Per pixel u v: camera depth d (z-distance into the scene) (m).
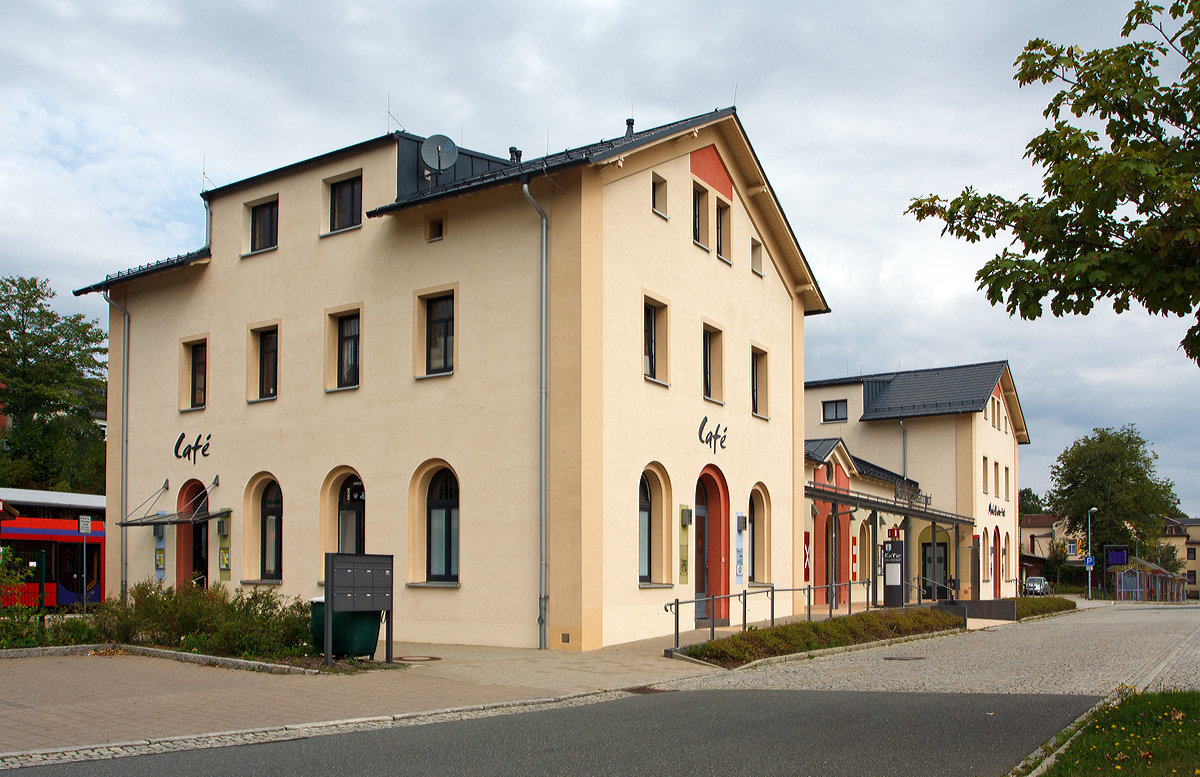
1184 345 9.35
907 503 34.44
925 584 39.00
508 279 18.62
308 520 21.36
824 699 11.38
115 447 26.06
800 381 26.77
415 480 19.53
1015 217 9.52
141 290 26.06
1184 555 124.56
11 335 56.94
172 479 24.56
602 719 9.89
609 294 18.53
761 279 25.12
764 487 24.53
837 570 32.16
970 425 42.66
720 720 9.73
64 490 49.56
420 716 10.12
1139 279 8.68
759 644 16.31
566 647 17.06
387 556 14.25
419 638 18.97
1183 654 17.86
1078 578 86.00
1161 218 8.73
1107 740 8.13
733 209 23.84
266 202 23.56
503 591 17.97
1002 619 31.30
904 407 44.00
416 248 20.12
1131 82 9.40
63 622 15.98
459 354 19.17
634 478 18.91
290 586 21.52
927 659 16.77
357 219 21.72
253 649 14.01
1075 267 8.68
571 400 17.53
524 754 7.99
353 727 9.54
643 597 18.94
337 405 21.12
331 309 21.55
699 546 22.08
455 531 19.22
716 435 22.22
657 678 13.63
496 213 18.94
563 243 17.98
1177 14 9.35
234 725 9.33
